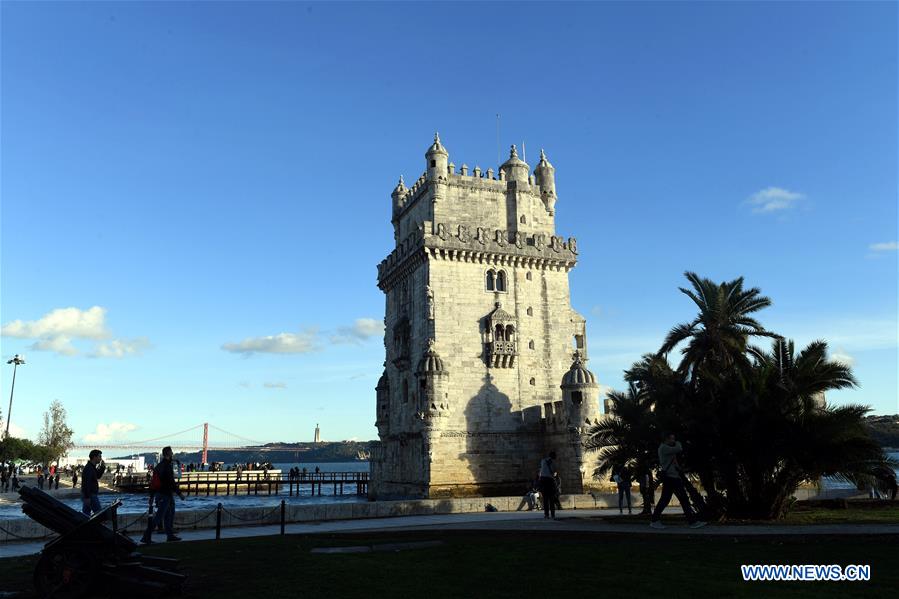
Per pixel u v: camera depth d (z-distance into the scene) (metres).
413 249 67.50
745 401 30.59
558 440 62.12
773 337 38.88
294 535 25.00
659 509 23.91
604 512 37.09
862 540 19.80
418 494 62.75
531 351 66.88
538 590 14.24
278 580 15.57
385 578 15.61
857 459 30.20
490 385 64.62
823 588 14.17
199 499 91.19
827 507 36.44
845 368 31.80
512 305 67.12
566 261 69.62
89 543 14.94
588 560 17.52
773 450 29.94
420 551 19.56
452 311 64.88
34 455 128.62
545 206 71.81
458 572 16.23
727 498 32.25
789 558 17.30
